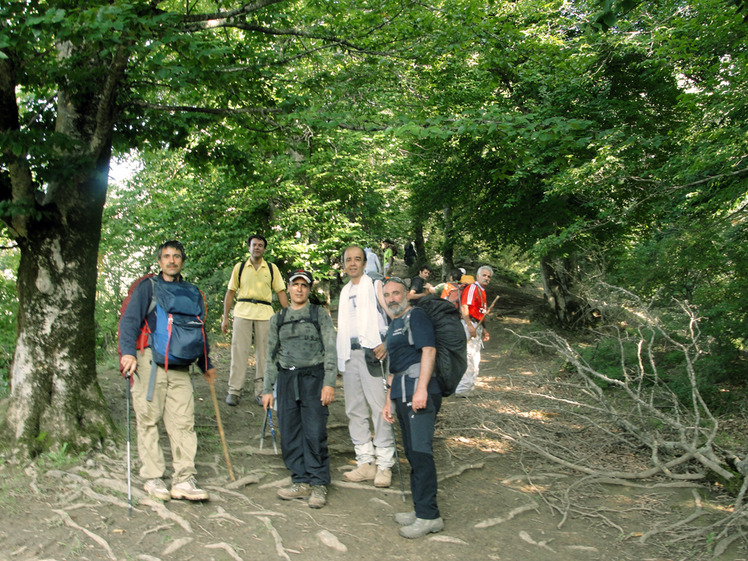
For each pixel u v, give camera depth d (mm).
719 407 6516
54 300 4602
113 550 3307
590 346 9523
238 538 3586
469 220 16438
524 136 5090
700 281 7969
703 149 7363
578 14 11711
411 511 4152
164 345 4043
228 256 11547
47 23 3377
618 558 3568
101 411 4723
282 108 5629
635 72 12227
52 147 4277
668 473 4742
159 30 4348
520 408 6949
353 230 12930
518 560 3525
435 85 7711
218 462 4703
